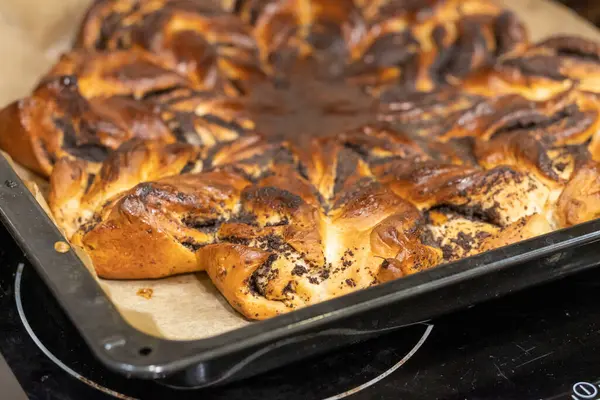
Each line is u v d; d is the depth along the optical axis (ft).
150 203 2.16
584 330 2.13
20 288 2.19
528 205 2.24
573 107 2.43
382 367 2.07
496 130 2.40
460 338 2.11
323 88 2.57
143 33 2.57
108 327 1.87
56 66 2.50
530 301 2.18
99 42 2.63
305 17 2.77
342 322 1.94
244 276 2.10
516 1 2.98
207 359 1.85
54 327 2.12
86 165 2.32
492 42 2.68
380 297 1.93
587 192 2.24
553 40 2.64
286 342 1.92
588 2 3.28
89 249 2.17
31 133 2.35
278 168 2.31
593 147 2.39
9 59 2.69
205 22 2.64
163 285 2.19
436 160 2.33
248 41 2.65
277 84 2.58
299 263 2.13
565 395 2.03
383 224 2.15
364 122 2.45
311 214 2.17
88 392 2.02
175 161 2.29
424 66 2.60
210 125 2.41
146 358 1.84
